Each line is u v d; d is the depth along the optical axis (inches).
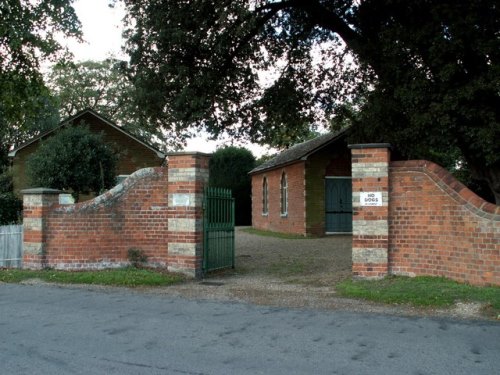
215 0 539.8
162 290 382.0
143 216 458.6
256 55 735.7
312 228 956.6
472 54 482.0
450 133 489.7
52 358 209.2
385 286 360.2
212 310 307.0
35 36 662.5
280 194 1116.5
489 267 338.3
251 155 1604.3
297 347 225.6
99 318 283.3
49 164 705.6
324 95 787.4
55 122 1327.5
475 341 233.9
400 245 393.1
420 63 506.9
